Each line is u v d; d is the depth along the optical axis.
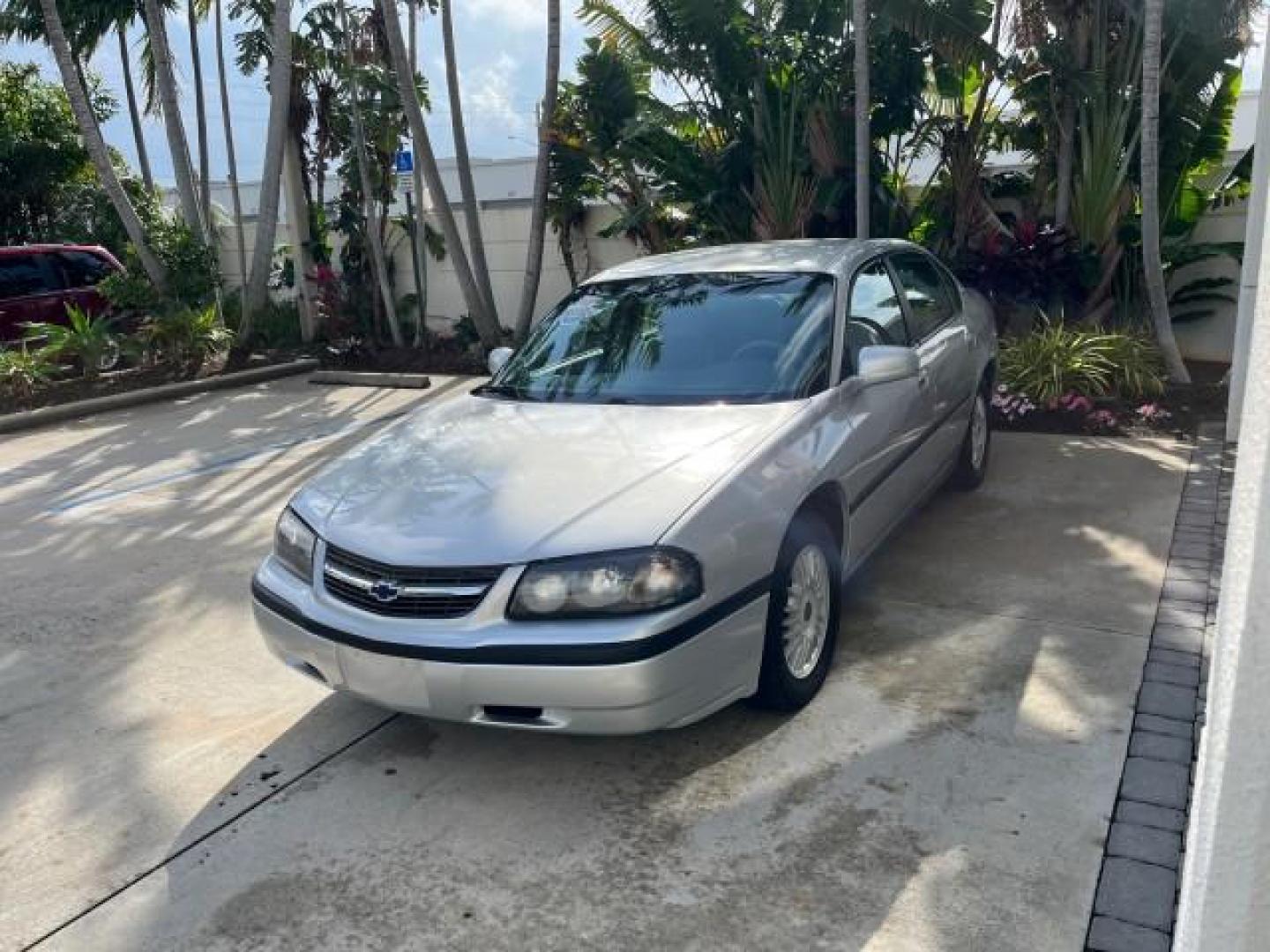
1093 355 7.97
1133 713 3.54
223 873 3.06
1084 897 2.67
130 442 9.38
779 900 2.76
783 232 10.38
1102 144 9.24
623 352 4.55
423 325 13.47
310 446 8.77
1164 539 5.18
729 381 4.21
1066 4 8.97
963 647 4.12
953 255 9.93
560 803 3.28
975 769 3.28
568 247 12.55
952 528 5.54
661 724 3.11
